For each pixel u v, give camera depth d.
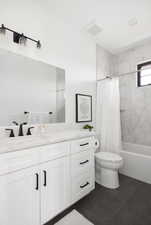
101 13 1.81
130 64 2.79
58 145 1.23
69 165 1.34
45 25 1.69
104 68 2.80
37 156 1.06
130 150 2.65
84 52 2.27
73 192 1.38
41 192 1.09
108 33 2.29
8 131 1.34
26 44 1.50
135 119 2.68
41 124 1.63
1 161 0.86
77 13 1.81
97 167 2.01
